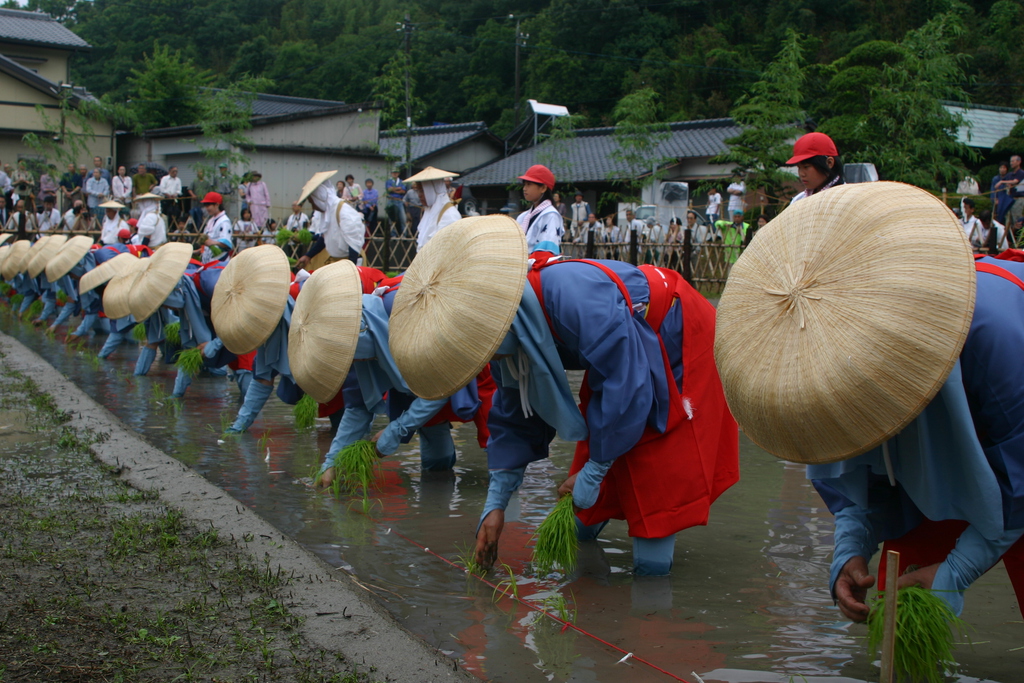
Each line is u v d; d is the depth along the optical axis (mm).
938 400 2627
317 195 9828
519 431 4031
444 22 41688
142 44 46281
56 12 52250
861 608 2902
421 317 3738
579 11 35156
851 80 20781
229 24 46219
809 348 2529
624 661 3109
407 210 17484
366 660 2967
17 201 20594
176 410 7938
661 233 17828
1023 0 32156
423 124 39406
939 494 2709
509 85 37969
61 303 14062
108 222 16609
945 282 2371
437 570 4059
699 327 3992
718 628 3391
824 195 2713
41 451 5898
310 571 3795
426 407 5355
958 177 18562
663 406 3809
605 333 3607
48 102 26547
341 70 40250
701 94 33625
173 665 2920
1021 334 2584
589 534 4492
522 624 3443
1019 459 2582
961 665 3076
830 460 2521
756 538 4457
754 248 2809
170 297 8281
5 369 9352
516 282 3545
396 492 5414
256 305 6465
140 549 4016
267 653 2992
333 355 5242
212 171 23922
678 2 36375
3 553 3922
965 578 2770
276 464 6012
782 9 34938
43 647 3027
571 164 24781
